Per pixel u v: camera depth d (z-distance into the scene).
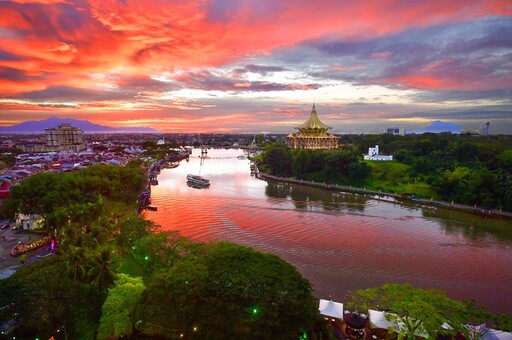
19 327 34.66
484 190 112.56
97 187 82.19
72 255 38.28
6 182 109.62
